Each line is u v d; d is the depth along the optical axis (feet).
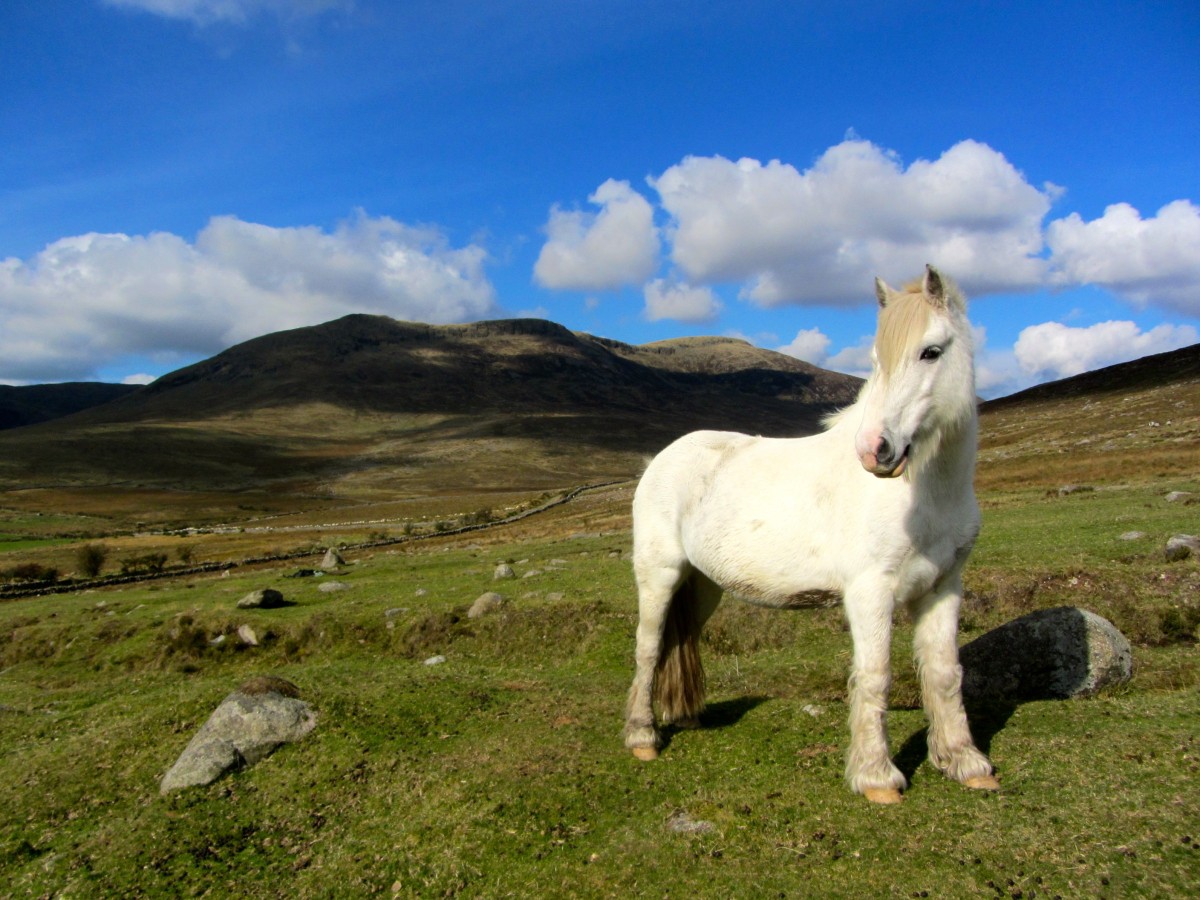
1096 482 85.56
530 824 19.16
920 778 17.72
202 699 30.71
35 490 447.83
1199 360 222.89
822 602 18.80
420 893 17.48
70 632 65.21
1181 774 15.92
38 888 20.11
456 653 47.60
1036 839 14.69
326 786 23.17
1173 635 31.65
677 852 16.67
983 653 24.47
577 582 56.75
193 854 20.56
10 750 33.19
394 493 490.08
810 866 15.33
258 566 130.72
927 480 16.06
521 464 645.51
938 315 15.34
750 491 19.24
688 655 23.47
